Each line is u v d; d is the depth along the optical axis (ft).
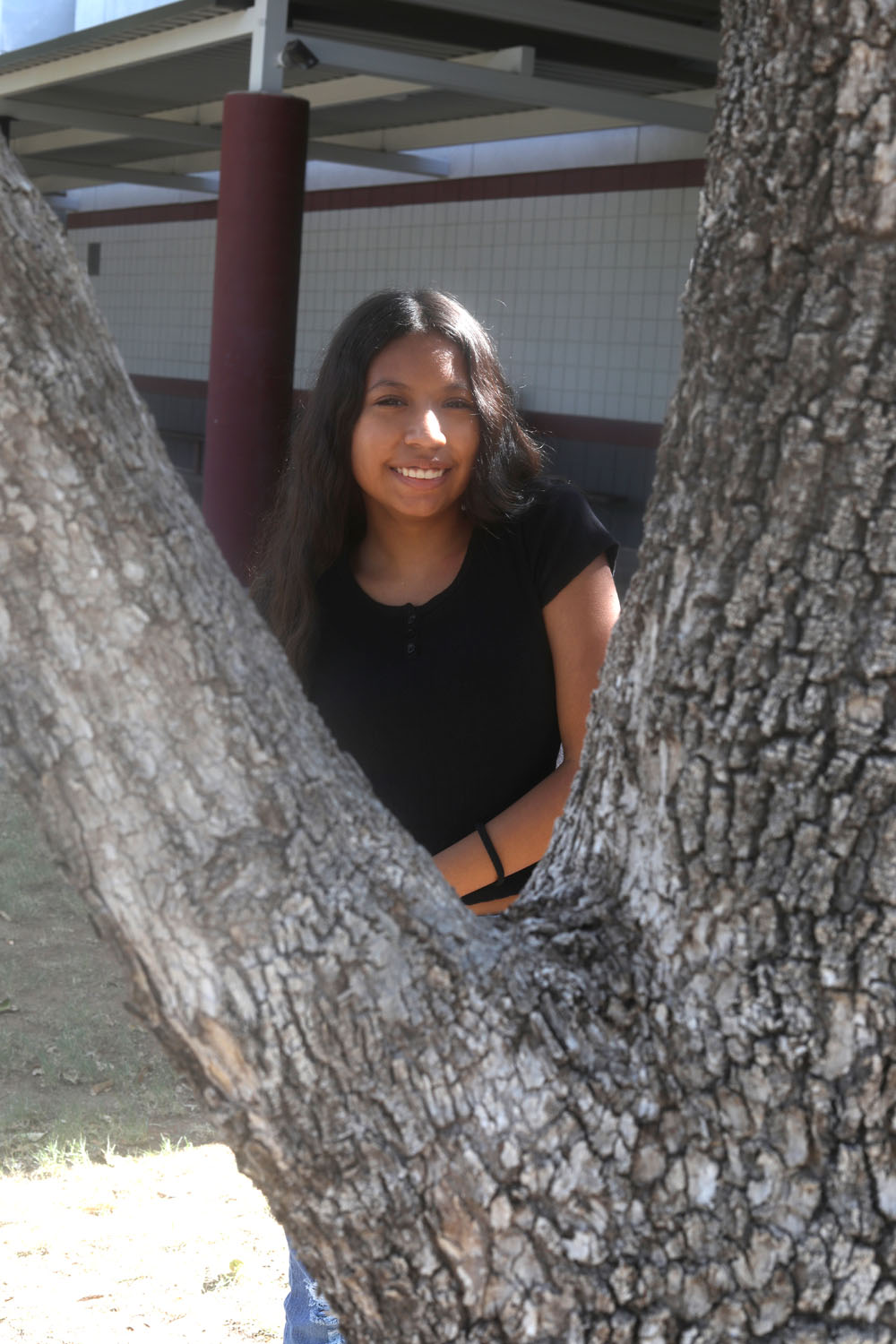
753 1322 3.95
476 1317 3.96
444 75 28.50
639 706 4.30
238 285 26.50
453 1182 3.90
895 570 3.85
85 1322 10.08
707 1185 3.99
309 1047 3.84
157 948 3.82
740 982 4.04
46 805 3.85
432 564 6.82
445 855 6.59
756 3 3.98
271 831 3.84
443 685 6.65
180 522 3.89
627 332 40.29
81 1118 13.24
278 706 3.96
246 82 38.32
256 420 26.81
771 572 3.96
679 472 4.18
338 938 3.86
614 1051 4.09
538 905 4.50
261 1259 11.04
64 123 40.93
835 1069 3.98
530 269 43.21
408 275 48.01
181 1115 13.58
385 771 6.79
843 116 3.76
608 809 4.46
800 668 3.94
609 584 6.73
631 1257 3.95
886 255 3.76
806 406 3.88
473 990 4.00
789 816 3.98
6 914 18.08
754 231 3.92
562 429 42.29
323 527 6.79
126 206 62.54
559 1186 3.94
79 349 3.76
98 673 3.74
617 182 40.22
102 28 30.60
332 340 6.78
